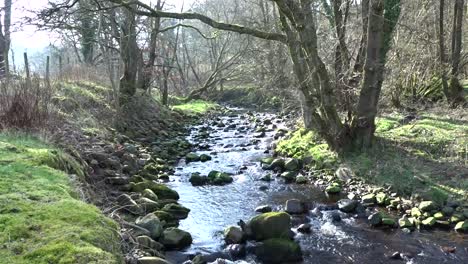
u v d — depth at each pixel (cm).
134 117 1700
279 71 2144
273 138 1588
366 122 1054
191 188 1007
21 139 768
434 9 1608
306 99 1089
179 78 3772
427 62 1603
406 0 1504
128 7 1027
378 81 1038
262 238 694
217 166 1223
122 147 1114
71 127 987
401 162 976
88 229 457
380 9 975
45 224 454
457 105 1430
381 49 1060
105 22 1814
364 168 995
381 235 728
